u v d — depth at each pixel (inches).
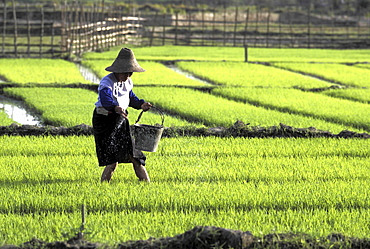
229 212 664.4
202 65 2955.2
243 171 871.7
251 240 543.2
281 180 836.0
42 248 525.3
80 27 3447.3
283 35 5428.2
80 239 546.9
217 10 6599.4
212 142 1115.9
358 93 2015.3
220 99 1797.5
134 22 5275.6
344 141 1139.3
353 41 5073.8
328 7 7194.9
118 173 840.9
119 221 619.5
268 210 690.2
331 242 552.4
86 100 1713.8
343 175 865.5
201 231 535.8
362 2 7052.2
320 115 1517.0
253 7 7190.0
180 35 5260.8
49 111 1488.7
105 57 3272.6
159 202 697.0
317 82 2340.1
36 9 5132.9
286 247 537.0
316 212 668.7
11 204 681.6
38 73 2465.6
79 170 855.7
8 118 1366.9
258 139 1146.0
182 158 965.8
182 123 1339.8
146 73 2534.5
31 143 1069.1
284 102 1748.3
